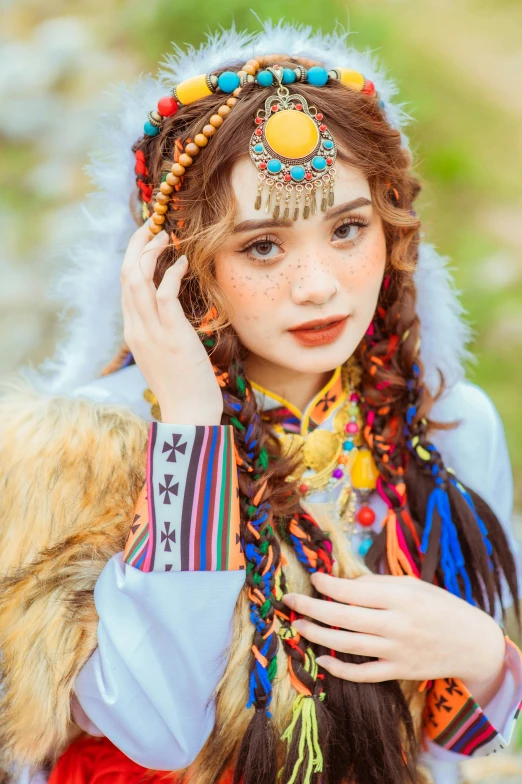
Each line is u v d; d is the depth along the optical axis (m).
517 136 4.90
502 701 1.11
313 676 1.03
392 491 1.14
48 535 1.02
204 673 0.98
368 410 1.16
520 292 3.59
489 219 4.21
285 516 1.08
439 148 4.66
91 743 1.12
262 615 1.02
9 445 1.06
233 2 4.80
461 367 1.25
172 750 0.99
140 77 1.16
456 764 1.26
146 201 1.12
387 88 1.15
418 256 1.18
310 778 1.02
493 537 1.21
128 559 0.99
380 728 1.04
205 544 0.99
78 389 1.18
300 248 1.00
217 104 1.00
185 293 1.07
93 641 0.99
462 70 5.52
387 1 6.33
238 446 1.06
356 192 1.00
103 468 1.04
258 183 0.96
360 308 1.04
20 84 5.28
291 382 1.13
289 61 1.03
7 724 1.01
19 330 3.42
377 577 1.08
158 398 1.04
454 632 1.06
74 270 1.25
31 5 6.33
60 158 4.77
